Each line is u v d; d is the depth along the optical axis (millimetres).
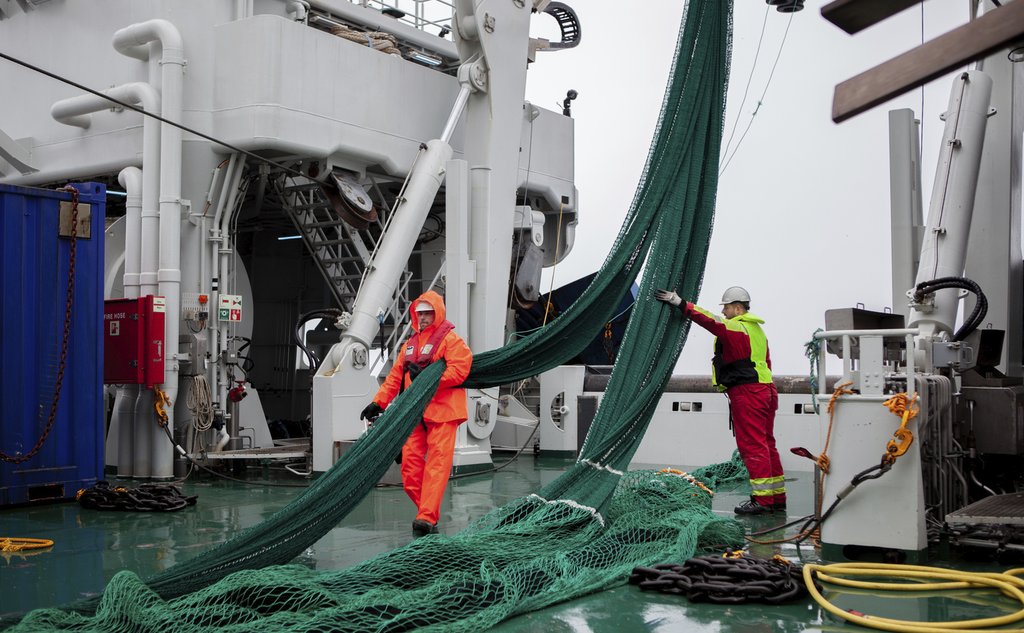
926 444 5793
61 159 11430
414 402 5477
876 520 5395
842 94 1743
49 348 8383
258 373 15375
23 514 7703
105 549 6121
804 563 5387
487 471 10570
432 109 12008
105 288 11000
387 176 12039
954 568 5258
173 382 9898
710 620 4152
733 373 7340
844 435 5547
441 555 4781
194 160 10352
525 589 4465
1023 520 5141
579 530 5633
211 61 10414
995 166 8883
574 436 12227
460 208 10422
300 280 15539
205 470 10242
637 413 6176
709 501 7039
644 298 6500
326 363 10039
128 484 9328
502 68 10883
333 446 9805
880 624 3916
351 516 7441
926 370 6340
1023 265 9281
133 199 10234
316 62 10570
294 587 4191
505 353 6344
